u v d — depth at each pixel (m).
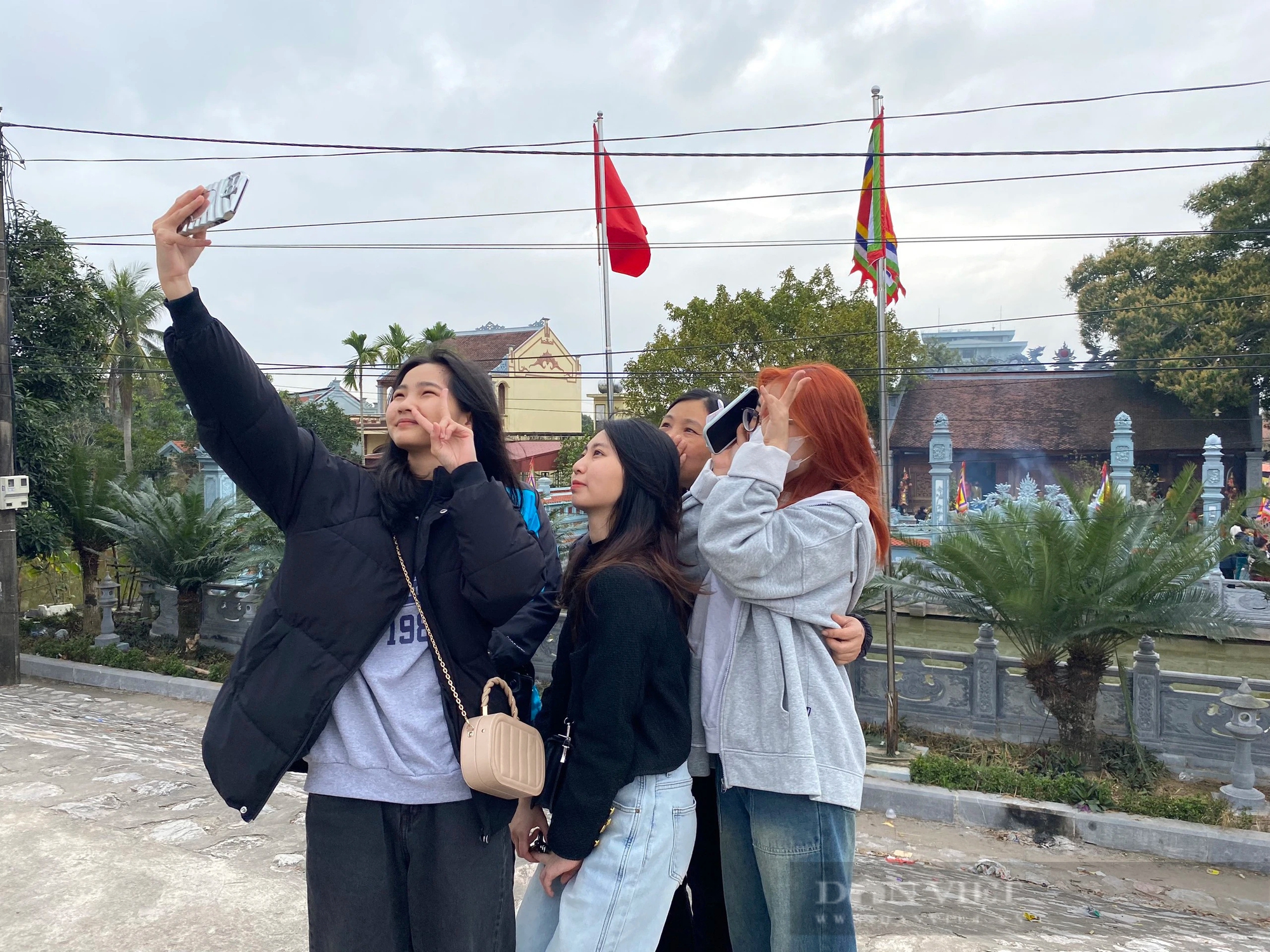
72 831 3.91
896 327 21.48
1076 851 5.28
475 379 1.85
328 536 1.70
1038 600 6.38
